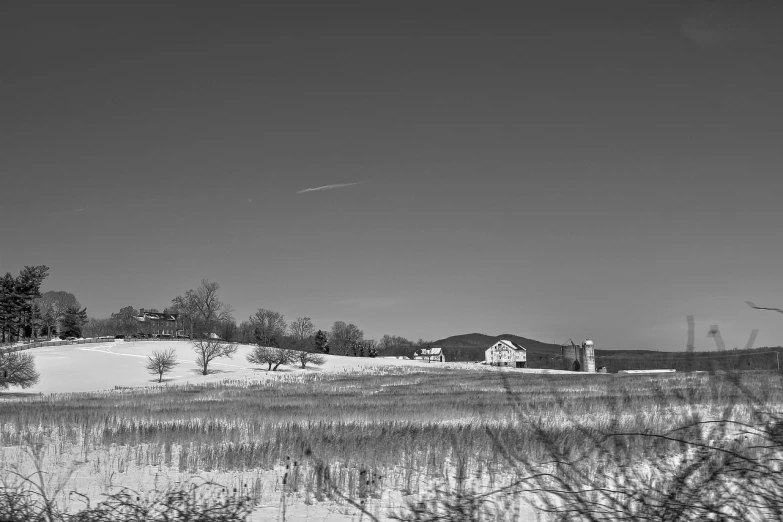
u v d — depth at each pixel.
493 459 12.03
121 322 189.88
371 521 9.73
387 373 93.69
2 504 9.06
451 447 15.41
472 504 8.50
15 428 22.78
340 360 129.88
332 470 14.23
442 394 43.34
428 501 9.57
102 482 13.22
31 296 141.62
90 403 43.25
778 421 5.20
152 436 20.02
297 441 17.38
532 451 10.63
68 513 9.49
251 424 23.12
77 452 17.89
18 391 74.56
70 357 107.06
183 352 122.00
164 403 40.75
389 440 16.61
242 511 10.30
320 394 50.12
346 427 21.09
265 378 85.56
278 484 13.09
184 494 10.34
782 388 5.05
